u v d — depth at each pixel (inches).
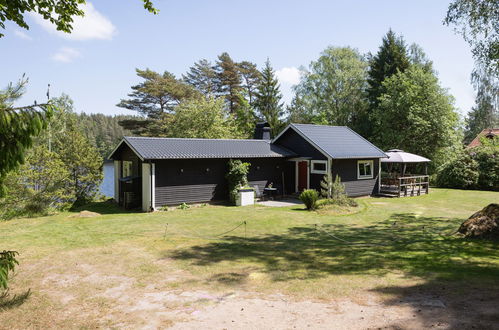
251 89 1909.4
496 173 948.0
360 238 393.4
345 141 831.7
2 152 155.3
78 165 753.0
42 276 261.0
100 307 202.7
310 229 452.4
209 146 724.7
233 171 697.6
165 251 335.0
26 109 157.8
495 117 1227.2
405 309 183.2
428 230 427.5
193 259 305.4
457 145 1157.1
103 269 277.9
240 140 823.1
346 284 231.8
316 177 773.9
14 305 206.4
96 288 234.8
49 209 618.2
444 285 219.0
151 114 1625.2
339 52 1641.2
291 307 195.6
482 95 713.6
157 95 1563.7
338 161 758.5
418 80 1189.1
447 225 462.3
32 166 616.7
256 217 540.7
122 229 449.4
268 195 772.0
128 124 1660.9
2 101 428.8
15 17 206.4
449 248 323.0
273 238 397.7
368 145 855.7
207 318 183.5
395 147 1197.7
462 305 183.9
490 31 479.8
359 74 1612.9
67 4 219.0
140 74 1568.7
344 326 167.0
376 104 1502.2
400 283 228.1
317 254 320.8
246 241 381.4
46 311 197.6
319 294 215.0
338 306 194.4
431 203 705.6
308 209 614.2
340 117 1632.6
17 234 418.6
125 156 747.4
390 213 581.3
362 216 553.3
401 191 852.6
